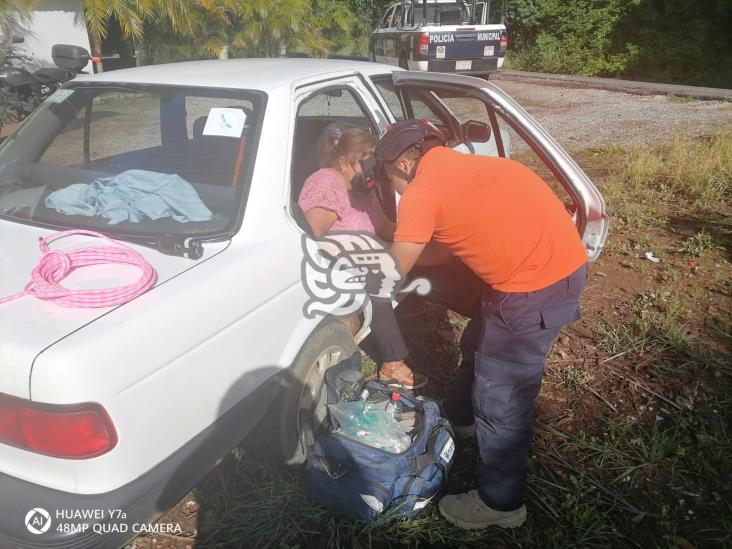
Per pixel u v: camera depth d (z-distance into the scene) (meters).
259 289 2.27
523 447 2.34
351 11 23.22
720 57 19.33
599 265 4.89
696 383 3.37
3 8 12.08
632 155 7.71
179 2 14.05
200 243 2.27
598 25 19.73
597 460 2.84
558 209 2.21
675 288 4.43
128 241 2.34
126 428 1.79
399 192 2.31
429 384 3.42
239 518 2.51
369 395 2.75
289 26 17.34
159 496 1.92
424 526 2.50
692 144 8.08
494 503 2.40
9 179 2.83
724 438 2.93
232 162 2.52
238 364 2.21
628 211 5.96
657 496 2.65
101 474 1.76
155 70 3.14
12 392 1.71
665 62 19.44
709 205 6.05
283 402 2.51
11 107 10.50
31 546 1.74
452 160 2.16
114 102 2.89
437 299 2.95
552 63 19.62
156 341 1.87
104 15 12.70
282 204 2.50
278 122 2.59
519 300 2.14
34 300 1.94
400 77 3.45
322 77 3.01
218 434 2.12
